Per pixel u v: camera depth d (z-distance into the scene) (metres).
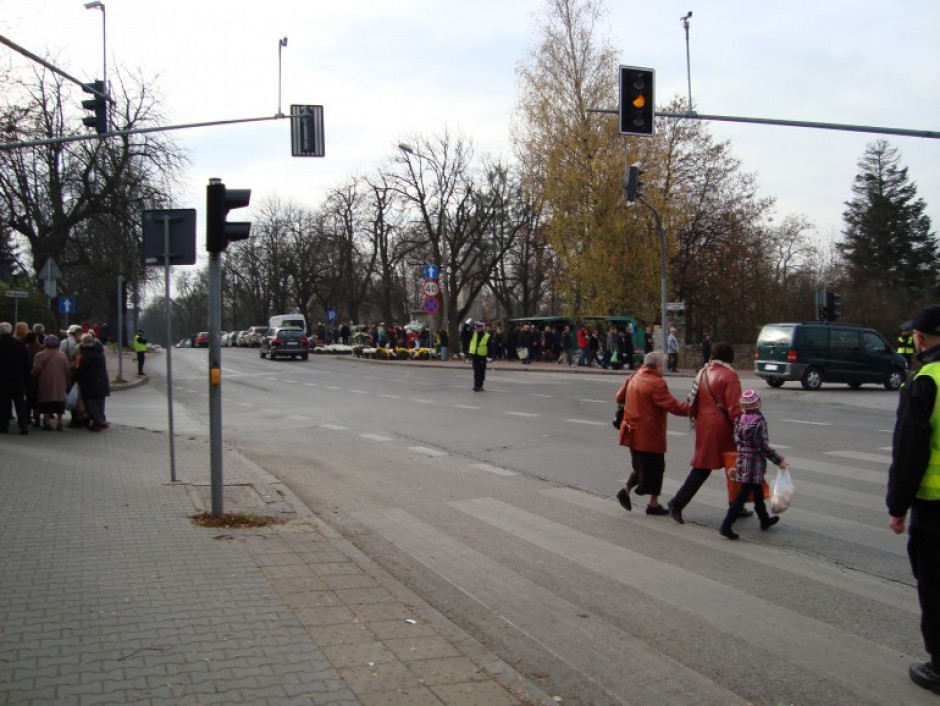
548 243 38.88
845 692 4.02
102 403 13.87
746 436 6.93
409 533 7.29
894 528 4.09
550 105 36.97
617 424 8.16
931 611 4.00
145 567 5.72
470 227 51.78
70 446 11.87
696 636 4.77
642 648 4.59
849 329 24.81
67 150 35.09
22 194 35.59
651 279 36.12
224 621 4.64
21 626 4.49
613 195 35.72
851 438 13.20
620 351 32.62
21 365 12.99
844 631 4.84
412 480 9.85
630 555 6.53
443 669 4.03
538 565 6.27
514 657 4.47
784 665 4.34
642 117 15.27
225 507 7.86
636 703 3.90
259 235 80.62
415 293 76.38
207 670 3.93
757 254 45.41
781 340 24.56
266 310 87.69
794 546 6.77
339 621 4.70
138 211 35.56
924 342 4.11
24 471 9.62
